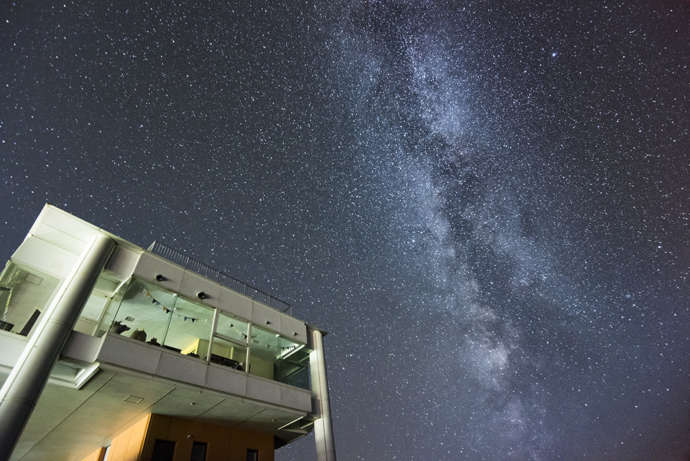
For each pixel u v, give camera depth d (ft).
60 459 54.95
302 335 62.23
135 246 46.70
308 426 57.57
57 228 42.60
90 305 48.34
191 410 46.91
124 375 38.22
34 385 32.01
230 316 53.26
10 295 41.04
